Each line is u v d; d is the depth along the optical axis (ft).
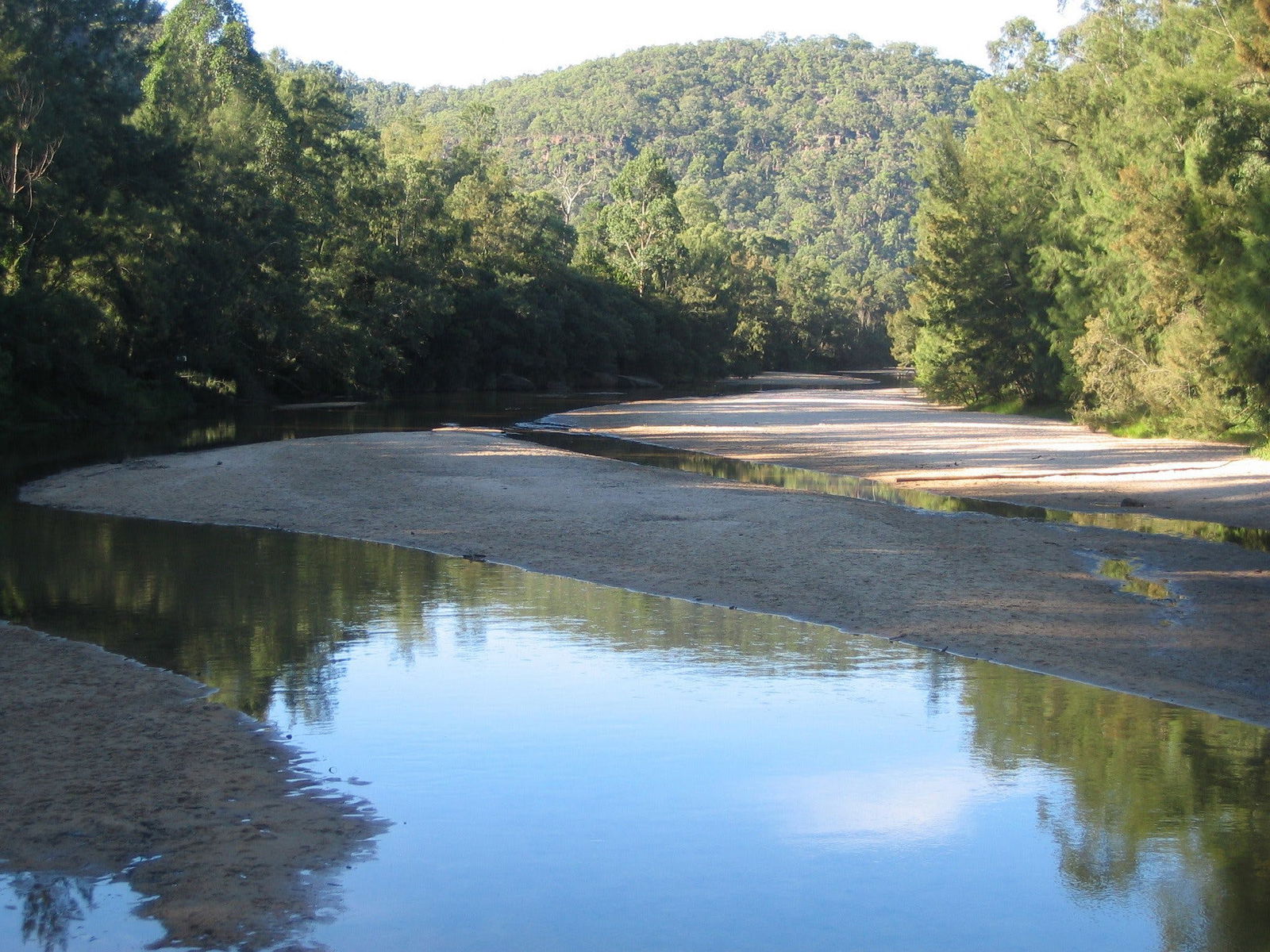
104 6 151.94
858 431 149.48
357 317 226.58
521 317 275.39
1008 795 28.40
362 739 31.83
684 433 146.92
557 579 54.03
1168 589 51.24
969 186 194.18
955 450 121.90
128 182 151.43
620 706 35.06
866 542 61.82
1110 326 145.69
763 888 23.49
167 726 32.35
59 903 22.07
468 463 98.78
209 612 46.98
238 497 79.71
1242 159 113.39
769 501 76.59
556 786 28.63
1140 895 23.40
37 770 28.73
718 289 362.53
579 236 399.44
